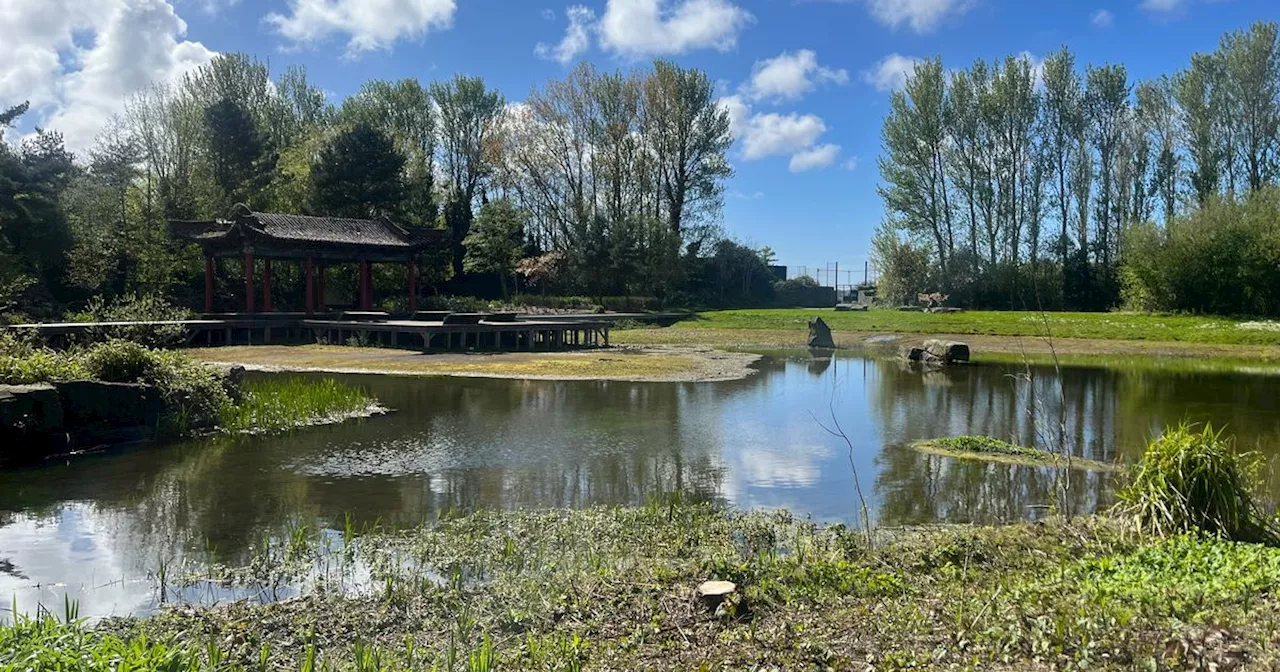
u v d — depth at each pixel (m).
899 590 5.92
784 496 9.34
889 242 54.66
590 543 7.42
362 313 32.88
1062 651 4.57
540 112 56.59
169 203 40.44
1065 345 33.69
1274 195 41.06
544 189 57.56
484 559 6.95
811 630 5.09
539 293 55.16
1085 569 6.27
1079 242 52.47
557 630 5.25
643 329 42.47
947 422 14.72
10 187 32.59
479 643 5.11
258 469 10.47
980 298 51.75
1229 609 5.13
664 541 7.49
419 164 51.94
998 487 9.71
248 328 31.33
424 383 20.05
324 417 14.37
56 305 33.81
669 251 53.88
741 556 7.01
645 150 57.75
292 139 51.12
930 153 52.28
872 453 11.76
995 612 5.20
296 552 7.13
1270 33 45.41
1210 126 47.25
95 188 40.19
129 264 37.47
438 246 42.31
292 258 34.88
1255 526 7.41
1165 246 42.62
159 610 5.82
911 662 4.50
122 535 7.63
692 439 12.78
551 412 15.50
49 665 3.60
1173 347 32.41
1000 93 50.22
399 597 5.96
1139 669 4.27
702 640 5.00
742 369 24.38
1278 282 39.56
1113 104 50.75
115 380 12.85
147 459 11.02
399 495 9.23
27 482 9.69
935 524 8.17
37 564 6.82
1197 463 7.46
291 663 4.84
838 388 19.84
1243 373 24.14
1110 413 15.90
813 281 68.12
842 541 7.24
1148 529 7.35
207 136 43.91
